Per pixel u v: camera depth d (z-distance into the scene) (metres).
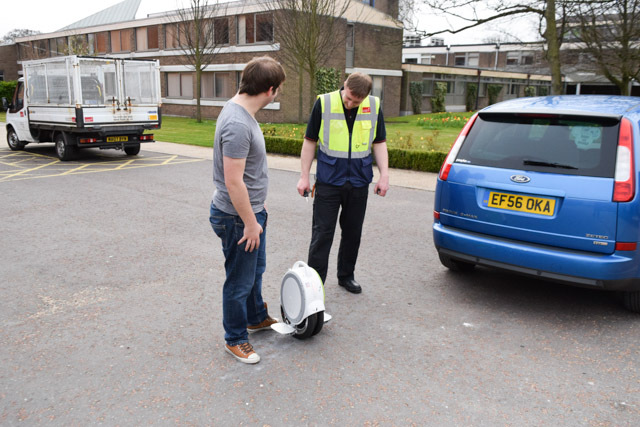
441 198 4.25
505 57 49.78
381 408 2.68
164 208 7.36
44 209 7.24
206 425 2.54
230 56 26.64
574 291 4.34
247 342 3.23
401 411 2.66
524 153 3.85
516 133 3.98
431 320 3.76
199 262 5.01
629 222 3.40
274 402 2.73
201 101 28.52
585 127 3.72
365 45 29.02
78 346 3.31
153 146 15.66
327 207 3.94
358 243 4.22
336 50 26.39
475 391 2.85
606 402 2.75
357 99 3.70
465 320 3.76
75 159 12.67
